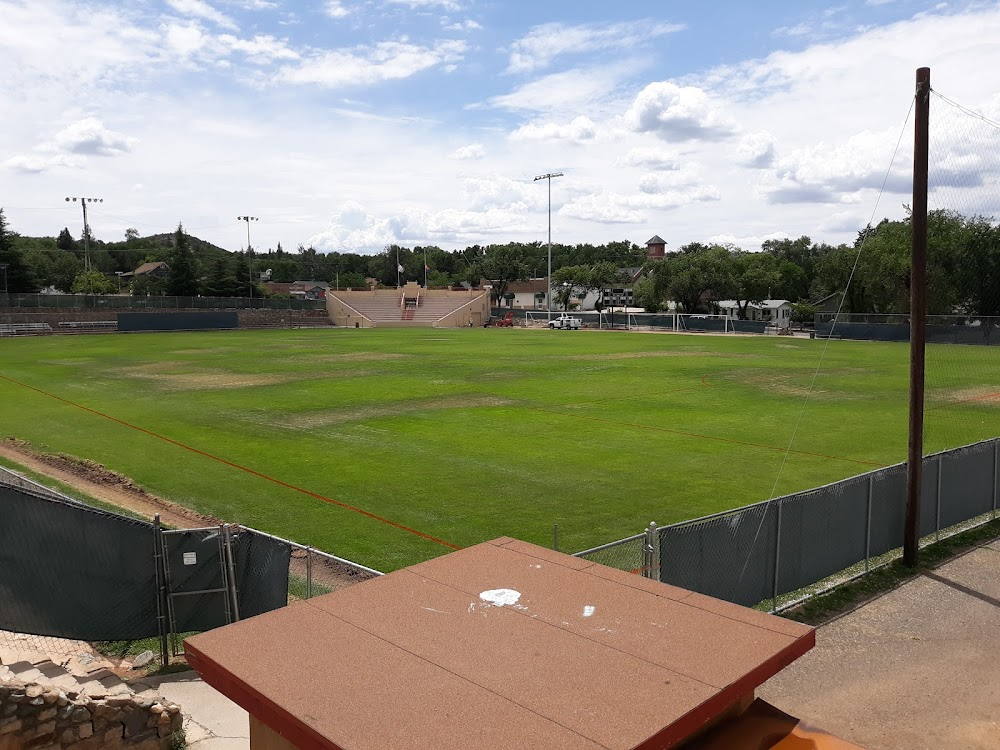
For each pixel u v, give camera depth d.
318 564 13.14
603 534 15.10
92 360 47.81
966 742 8.23
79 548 9.52
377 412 29.06
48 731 6.64
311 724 3.79
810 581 12.41
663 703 3.95
